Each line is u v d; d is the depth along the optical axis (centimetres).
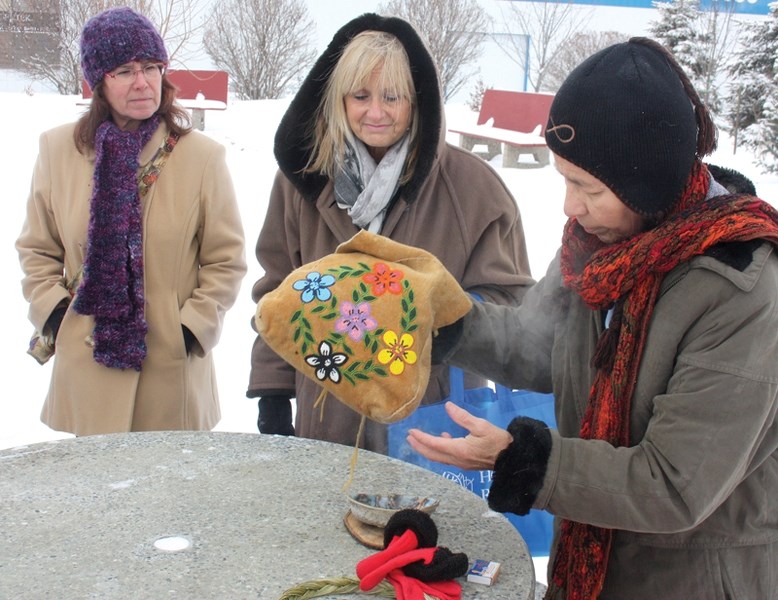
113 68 266
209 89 1280
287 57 1628
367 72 233
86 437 215
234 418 411
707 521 154
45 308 278
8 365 456
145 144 277
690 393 140
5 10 1486
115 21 268
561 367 176
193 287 285
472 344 183
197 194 279
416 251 172
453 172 253
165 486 189
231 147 1026
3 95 1332
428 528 158
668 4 1460
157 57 271
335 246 254
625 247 150
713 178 160
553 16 1842
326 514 178
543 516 236
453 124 1266
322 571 157
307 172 253
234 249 286
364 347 157
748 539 154
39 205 285
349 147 245
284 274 268
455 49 1684
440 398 248
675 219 148
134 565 157
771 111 1150
